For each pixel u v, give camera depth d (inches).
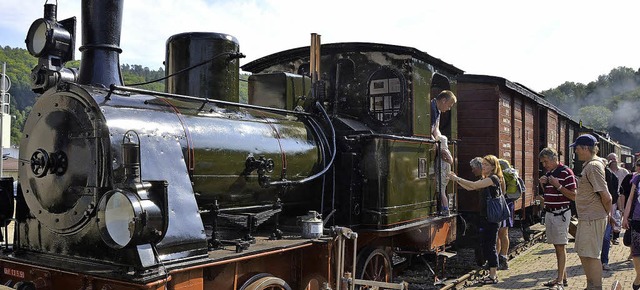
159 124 165.3
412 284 292.7
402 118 267.0
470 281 312.0
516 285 303.9
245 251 167.6
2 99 608.7
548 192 283.4
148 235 136.9
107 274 138.3
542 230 536.7
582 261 248.1
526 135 494.0
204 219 188.7
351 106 276.5
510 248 430.3
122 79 185.2
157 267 138.9
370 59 273.1
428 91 287.7
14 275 167.5
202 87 203.2
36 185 165.0
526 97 481.4
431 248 269.7
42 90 175.5
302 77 245.6
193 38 205.5
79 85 157.6
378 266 254.2
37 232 171.2
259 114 215.8
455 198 322.0
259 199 203.3
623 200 329.1
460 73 339.3
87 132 151.9
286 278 197.5
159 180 144.7
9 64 2696.9
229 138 188.1
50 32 169.9
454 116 336.2
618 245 443.5
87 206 149.7
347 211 230.7
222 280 166.4
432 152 283.6
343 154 234.5
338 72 277.1
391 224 234.4
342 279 196.7
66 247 160.4
